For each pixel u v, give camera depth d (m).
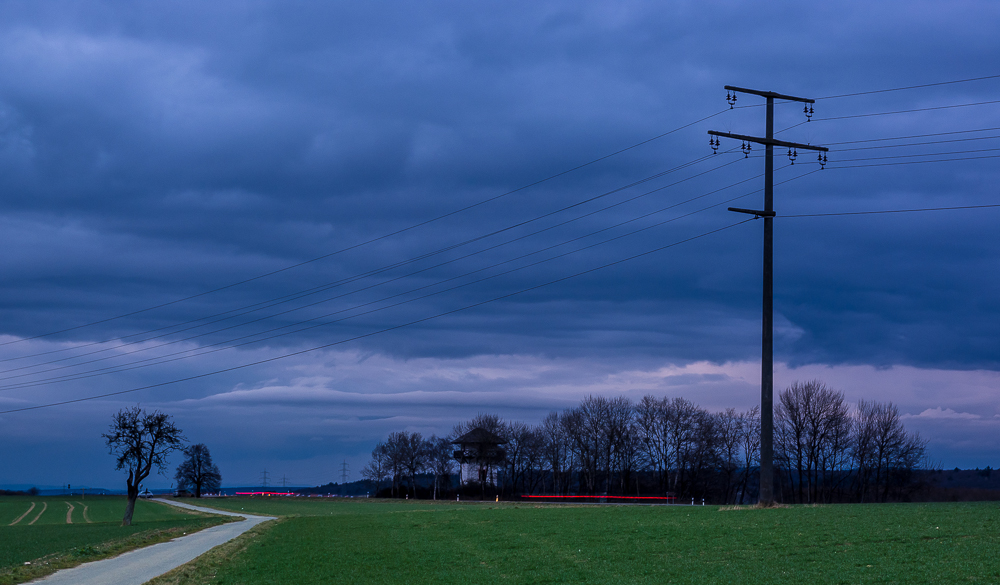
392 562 35.19
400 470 198.12
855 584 23.25
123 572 36.16
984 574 23.02
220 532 65.25
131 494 106.94
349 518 69.19
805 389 120.31
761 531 35.06
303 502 178.62
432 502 155.38
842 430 117.75
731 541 33.22
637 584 25.94
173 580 32.91
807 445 118.75
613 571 28.83
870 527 33.00
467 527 49.22
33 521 128.62
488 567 32.09
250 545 48.16
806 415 119.00
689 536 35.78
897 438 116.06
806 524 35.69
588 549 34.72
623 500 136.50
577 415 155.75
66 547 58.06
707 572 26.98
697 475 142.38
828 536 31.80
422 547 40.31
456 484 193.62
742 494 139.25
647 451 145.62
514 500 151.88
